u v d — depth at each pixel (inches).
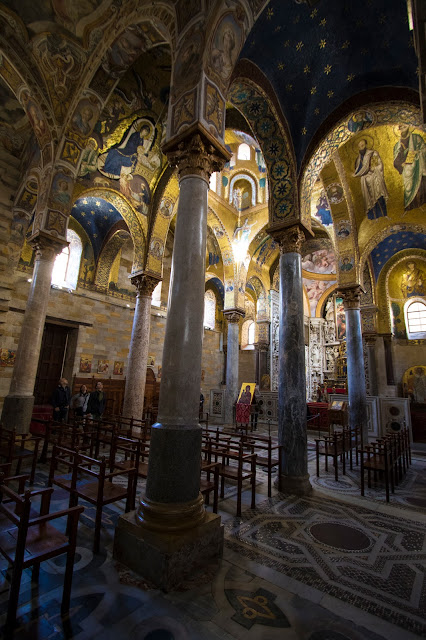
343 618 105.9
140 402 409.7
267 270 757.9
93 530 163.2
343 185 420.8
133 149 387.9
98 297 566.3
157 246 442.0
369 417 481.1
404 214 444.5
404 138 361.4
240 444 241.1
